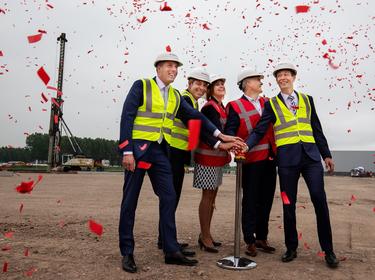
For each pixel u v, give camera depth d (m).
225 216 6.72
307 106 3.66
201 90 4.02
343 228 5.57
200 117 3.45
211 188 3.77
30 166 50.81
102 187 14.54
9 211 6.76
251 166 3.72
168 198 3.23
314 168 3.48
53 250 3.65
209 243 3.83
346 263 3.39
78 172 36.72
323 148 3.58
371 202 10.30
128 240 3.10
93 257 3.40
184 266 3.15
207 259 3.43
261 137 3.61
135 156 3.16
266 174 3.88
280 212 7.70
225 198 10.83
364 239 4.66
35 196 10.10
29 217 5.97
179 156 3.86
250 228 3.64
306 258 3.57
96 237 4.36
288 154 3.54
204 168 3.79
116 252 3.60
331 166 3.55
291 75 3.71
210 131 3.43
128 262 3.00
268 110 3.67
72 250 3.67
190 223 5.66
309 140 3.55
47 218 5.89
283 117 3.61
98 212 6.82
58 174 29.91
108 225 5.30
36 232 4.63
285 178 3.54
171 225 3.22
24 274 2.84
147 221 5.88
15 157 79.69
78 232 4.68
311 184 3.45
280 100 3.67
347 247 4.15
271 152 3.86
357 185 21.33
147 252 3.68
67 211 6.89
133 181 3.17
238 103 3.93
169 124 3.38
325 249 3.30
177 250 3.20
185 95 3.97
